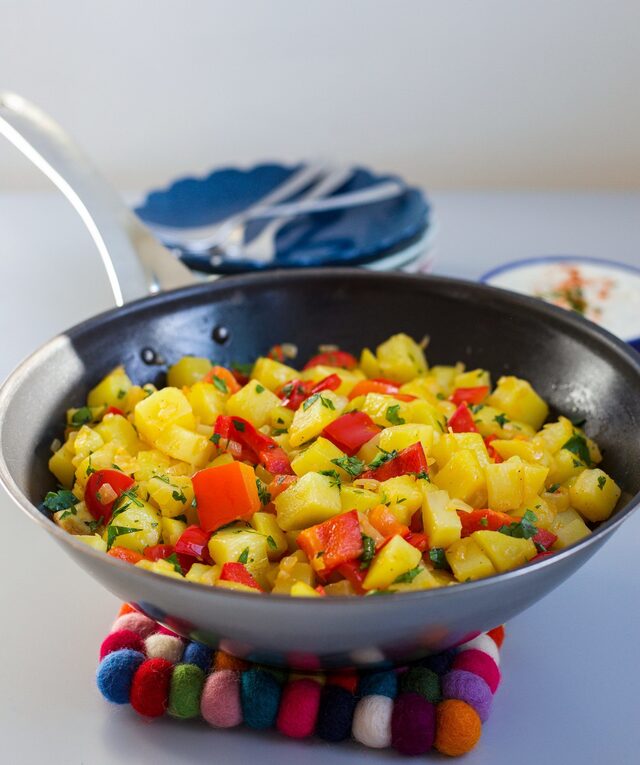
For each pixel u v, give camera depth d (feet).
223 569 1.69
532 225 3.52
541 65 4.07
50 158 2.28
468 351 2.26
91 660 1.85
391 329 2.31
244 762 1.67
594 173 4.26
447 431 2.04
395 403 2.01
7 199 3.85
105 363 2.14
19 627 1.92
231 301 2.27
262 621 1.51
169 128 4.27
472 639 1.73
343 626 1.51
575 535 1.85
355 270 2.29
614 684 1.80
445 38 4.05
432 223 3.05
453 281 2.25
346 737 1.71
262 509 1.86
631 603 1.96
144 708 1.71
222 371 2.18
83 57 4.12
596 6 3.93
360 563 1.69
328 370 2.19
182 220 3.36
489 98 4.15
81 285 3.14
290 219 3.27
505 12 3.98
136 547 1.81
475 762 1.67
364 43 4.08
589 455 2.00
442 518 1.75
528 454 1.96
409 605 1.48
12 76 4.16
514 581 1.51
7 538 2.14
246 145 4.31
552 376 2.14
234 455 1.98
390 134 4.26
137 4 4.02
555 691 1.79
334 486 1.82
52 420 2.01
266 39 4.08
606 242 3.37
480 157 4.27
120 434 2.02
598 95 4.10
